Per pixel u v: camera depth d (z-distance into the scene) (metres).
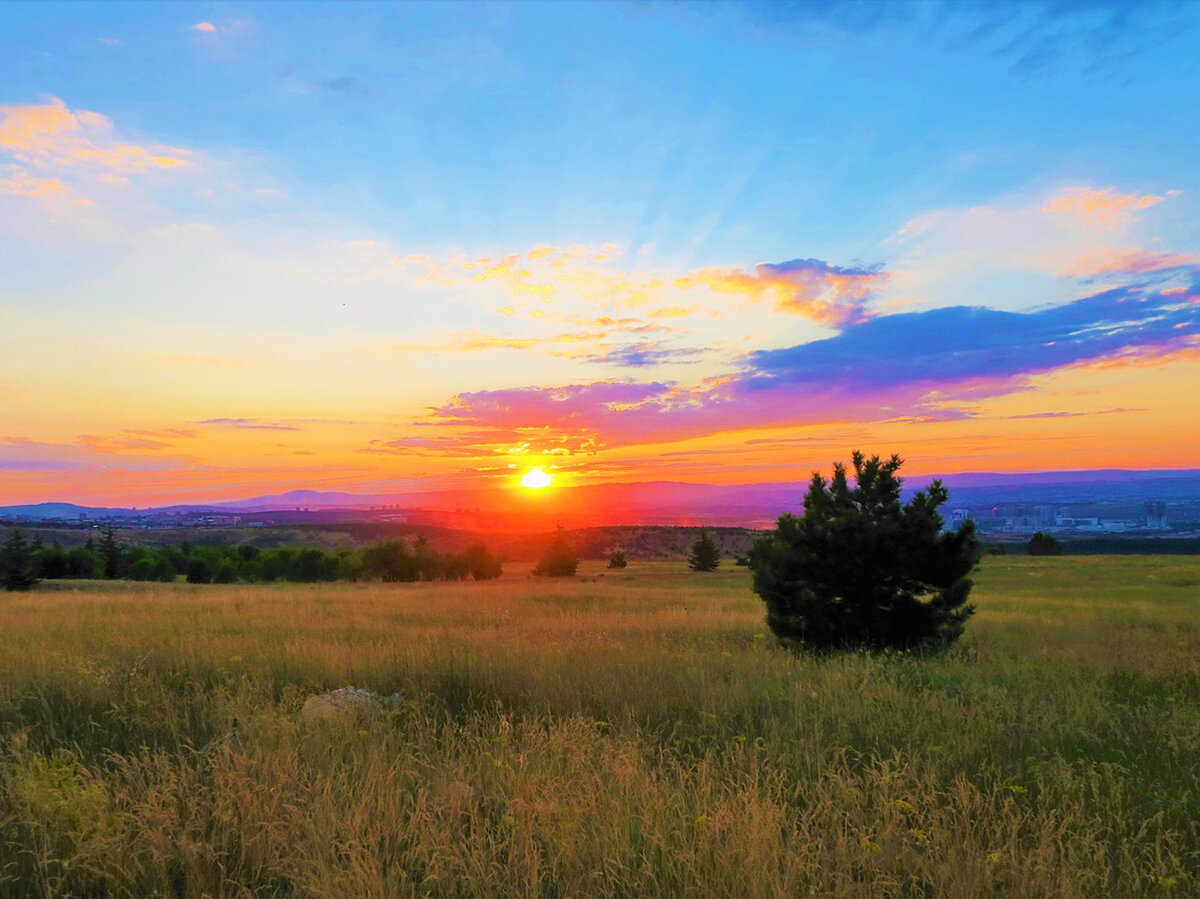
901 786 5.18
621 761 5.44
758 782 5.33
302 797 4.79
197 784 5.01
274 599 26.88
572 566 65.44
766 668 10.45
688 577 55.22
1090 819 4.81
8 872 3.92
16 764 5.53
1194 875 4.17
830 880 3.83
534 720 6.98
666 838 4.21
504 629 16.44
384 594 31.91
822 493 14.77
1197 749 6.51
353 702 7.63
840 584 13.47
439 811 4.61
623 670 9.98
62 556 62.88
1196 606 23.41
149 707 7.48
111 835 4.13
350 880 3.71
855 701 7.98
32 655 10.70
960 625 13.86
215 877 3.93
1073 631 16.20
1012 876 3.87
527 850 4.00
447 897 3.75
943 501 13.67
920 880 3.96
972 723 7.16
